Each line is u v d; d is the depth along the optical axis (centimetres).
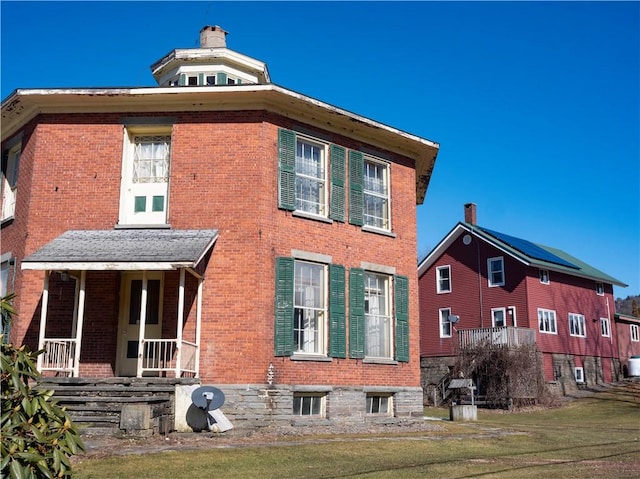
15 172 1784
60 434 542
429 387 3666
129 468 930
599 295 4403
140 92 1570
